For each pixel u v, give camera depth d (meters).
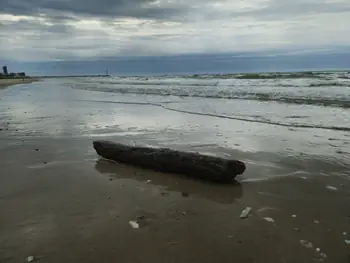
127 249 3.05
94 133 8.86
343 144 7.15
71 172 5.46
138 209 3.98
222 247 3.10
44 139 8.10
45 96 23.84
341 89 18.56
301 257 2.91
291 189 4.62
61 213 3.85
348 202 4.12
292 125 9.49
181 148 7.04
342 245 3.09
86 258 2.90
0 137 8.46
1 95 25.38
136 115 12.49
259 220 3.67
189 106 14.90
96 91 28.08
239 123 10.20
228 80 34.75
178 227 3.51
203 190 4.64
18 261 2.85
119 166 5.79
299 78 31.17
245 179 5.10
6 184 4.89
